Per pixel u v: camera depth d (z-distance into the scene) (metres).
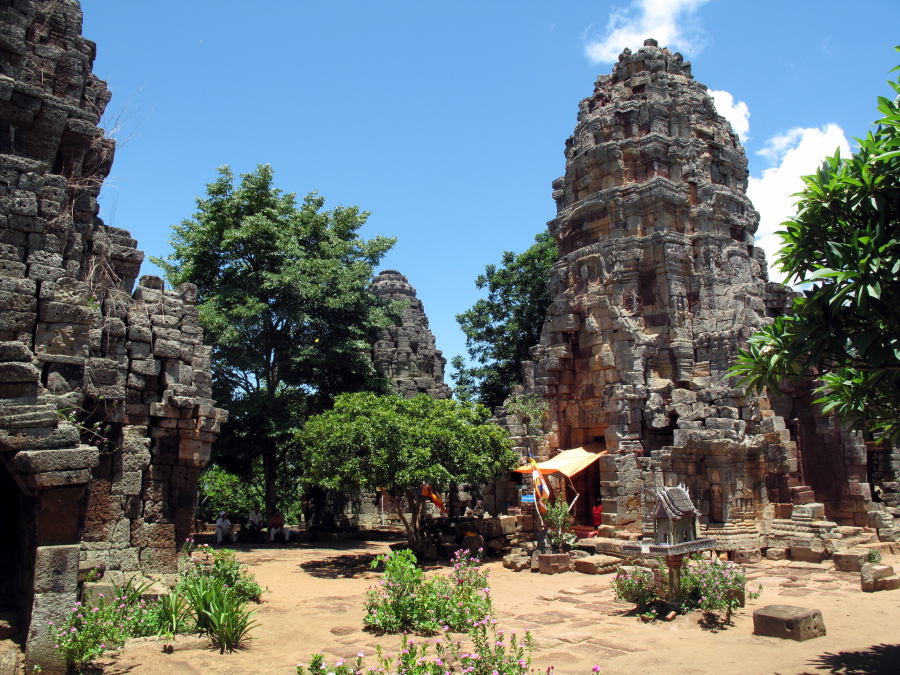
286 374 32.72
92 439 14.40
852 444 24.45
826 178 10.20
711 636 12.64
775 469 23.06
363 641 12.42
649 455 24.19
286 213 34.25
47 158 15.02
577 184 28.84
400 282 44.00
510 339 39.75
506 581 19.42
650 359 25.03
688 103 27.67
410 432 21.25
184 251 32.31
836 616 13.99
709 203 26.38
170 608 12.27
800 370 10.96
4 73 14.77
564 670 10.66
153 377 15.66
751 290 24.86
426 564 22.11
